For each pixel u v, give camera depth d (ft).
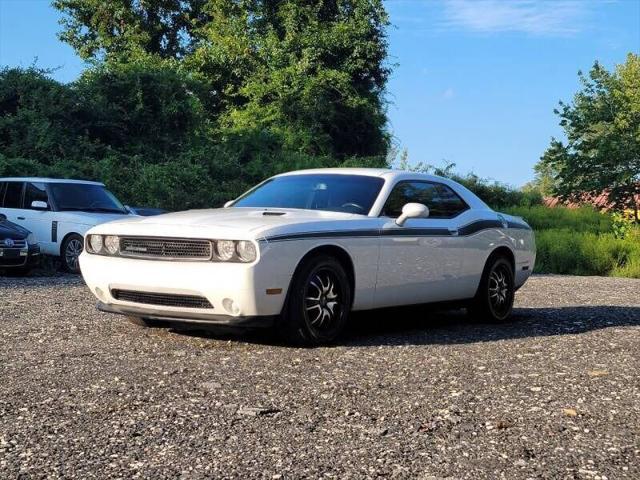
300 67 124.26
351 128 131.34
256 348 21.07
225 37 131.54
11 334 22.84
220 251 20.27
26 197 49.32
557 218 103.04
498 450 12.76
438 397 16.10
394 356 20.42
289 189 25.17
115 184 75.51
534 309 32.45
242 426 13.83
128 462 11.90
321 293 21.54
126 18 147.33
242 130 113.39
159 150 97.40
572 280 48.85
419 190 25.53
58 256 47.29
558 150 86.43
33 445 12.65
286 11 135.03
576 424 14.33
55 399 15.46
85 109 91.40
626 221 70.38
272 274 20.20
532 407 15.46
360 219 22.89
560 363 19.92
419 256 24.30
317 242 21.29
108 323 24.90
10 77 86.38
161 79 101.65
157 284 20.85
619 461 12.34
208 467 11.73
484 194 124.57
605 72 87.92
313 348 21.34
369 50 130.21
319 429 13.73
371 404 15.44
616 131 85.10
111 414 14.46
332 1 138.10
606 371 19.01
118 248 21.89
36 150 78.43
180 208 77.00
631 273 55.93
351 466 11.87
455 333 24.95
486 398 16.10
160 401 15.39
